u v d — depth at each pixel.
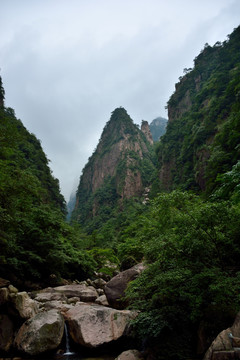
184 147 51.72
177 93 85.19
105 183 114.44
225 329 4.41
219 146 27.62
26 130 51.81
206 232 5.52
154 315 5.45
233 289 4.51
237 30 65.12
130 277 8.64
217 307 4.93
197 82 78.69
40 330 6.32
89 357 6.04
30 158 43.78
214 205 5.43
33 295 10.97
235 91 37.34
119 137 128.00
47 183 47.19
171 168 60.38
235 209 5.81
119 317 6.80
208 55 81.50
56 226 14.41
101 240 40.06
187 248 5.49
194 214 5.67
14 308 7.30
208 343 4.57
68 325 7.09
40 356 6.04
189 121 56.62
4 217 8.57
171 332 5.19
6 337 6.60
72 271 18.33
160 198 6.12
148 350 5.34
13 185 8.62
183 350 4.79
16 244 12.15
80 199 135.62
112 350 6.31
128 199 90.50
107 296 8.51
